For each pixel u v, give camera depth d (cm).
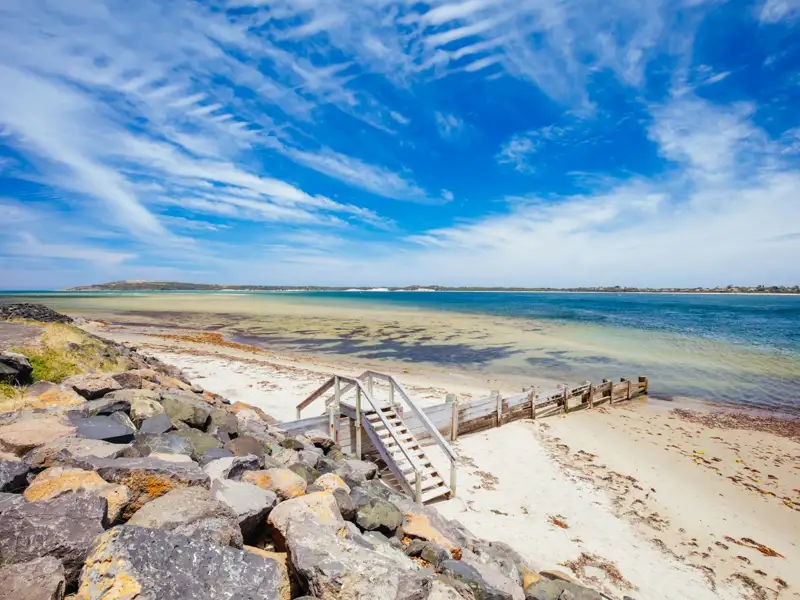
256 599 287
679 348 2927
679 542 768
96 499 337
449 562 470
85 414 571
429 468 888
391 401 1091
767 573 694
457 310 7019
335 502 445
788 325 4522
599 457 1138
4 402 588
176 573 276
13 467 376
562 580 568
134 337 2956
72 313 5516
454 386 1853
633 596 607
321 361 2369
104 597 249
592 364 2398
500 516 807
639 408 1633
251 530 401
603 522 813
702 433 1354
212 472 466
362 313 6109
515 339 3350
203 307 7375
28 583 248
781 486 1001
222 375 1783
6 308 2425
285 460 693
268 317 5328
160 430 607
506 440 1245
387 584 319
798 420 1496
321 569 312
